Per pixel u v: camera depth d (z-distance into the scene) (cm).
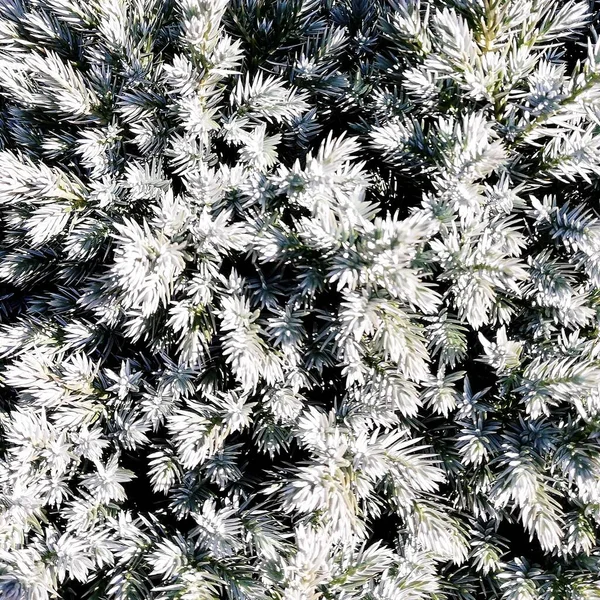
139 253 24
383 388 25
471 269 24
